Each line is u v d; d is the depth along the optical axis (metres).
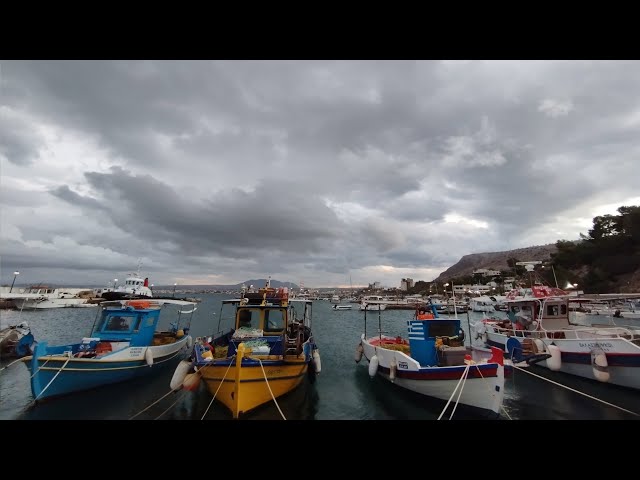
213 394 10.02
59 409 10.12
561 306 15.64
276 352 12.24
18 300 57.59
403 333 35.72
